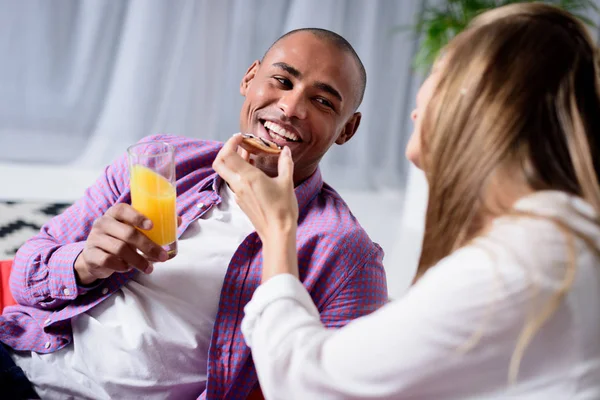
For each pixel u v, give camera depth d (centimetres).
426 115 88
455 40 86
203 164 148
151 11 365
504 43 80
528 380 74
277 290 89
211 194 139
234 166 103
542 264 72
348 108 141
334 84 135
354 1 401
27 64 362
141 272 130
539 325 70
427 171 90
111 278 129
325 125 136
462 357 74
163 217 113
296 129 134
